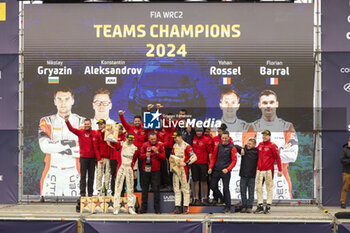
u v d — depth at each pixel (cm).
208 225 1073
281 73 1290
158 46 1305
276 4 1299
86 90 1309
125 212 1130
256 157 1145
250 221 1075
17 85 1326
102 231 1081
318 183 1288
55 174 1305
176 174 1134
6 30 1329
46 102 1311
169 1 1307
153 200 1150
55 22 1317
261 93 1290
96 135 1177
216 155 1148
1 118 1324
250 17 1300
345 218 1085
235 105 1291
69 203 1312
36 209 1209
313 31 1292
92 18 1314
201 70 1298
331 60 1292
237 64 1296
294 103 1288
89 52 1310
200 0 1308
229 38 1299
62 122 1309
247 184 1151
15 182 1316
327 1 1298
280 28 1297
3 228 1102
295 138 1283
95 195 1247
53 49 1314
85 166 1184
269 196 1146
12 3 1331
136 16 1310
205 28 1304
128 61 1307
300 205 1284
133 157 1134
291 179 1280
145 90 1301
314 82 1292
